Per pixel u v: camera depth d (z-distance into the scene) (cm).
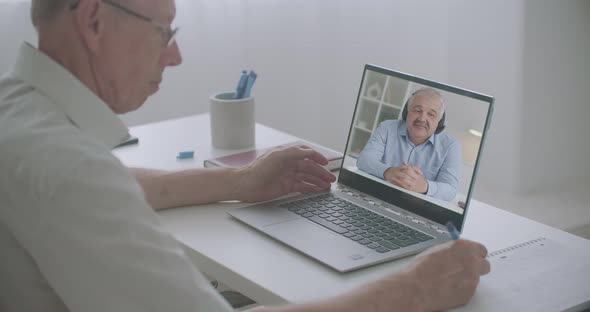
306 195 135
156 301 77
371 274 106
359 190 134
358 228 121
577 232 242
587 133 269
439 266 98
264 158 134
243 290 107
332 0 258
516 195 263
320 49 262
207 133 173
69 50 88
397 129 129
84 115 89
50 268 80
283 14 254
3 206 81
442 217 120
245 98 161
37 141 80
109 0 87
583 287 102
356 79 270
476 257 101
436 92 123
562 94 260
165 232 81
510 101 255
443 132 121
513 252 114
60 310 88
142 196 82
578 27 256
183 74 245
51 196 76
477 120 116
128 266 77
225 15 245
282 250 114
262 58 256
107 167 79
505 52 253
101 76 90
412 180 125
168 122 182
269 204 131
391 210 128
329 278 105
